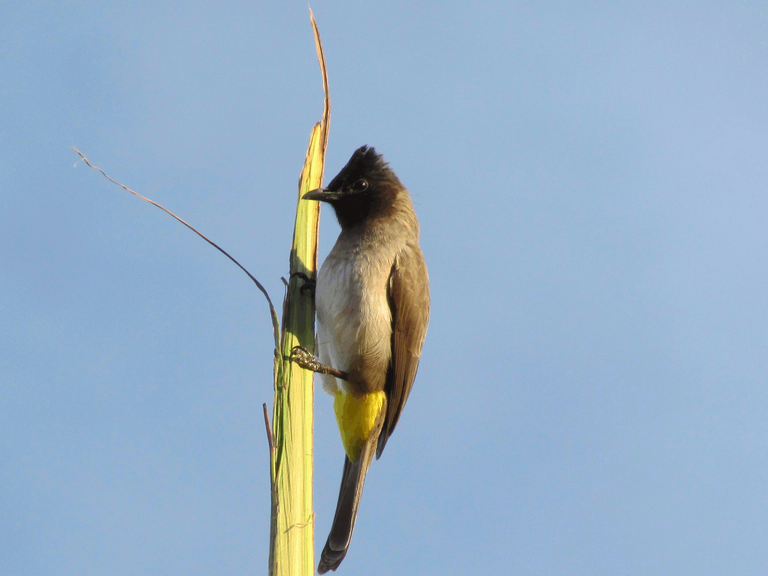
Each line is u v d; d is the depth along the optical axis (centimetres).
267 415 713
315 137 962
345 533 1095
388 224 1142
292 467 719
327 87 966
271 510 696
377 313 1083
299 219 925
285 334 834
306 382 780
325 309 1084
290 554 690
